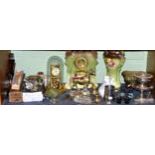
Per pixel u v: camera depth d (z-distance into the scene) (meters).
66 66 1.50
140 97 1.39
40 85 1.43
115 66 1.44
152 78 1.45
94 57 1.47
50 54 1.55
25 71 1.56
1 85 1.32
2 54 1.35
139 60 1.58
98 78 1.56
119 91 1.42
